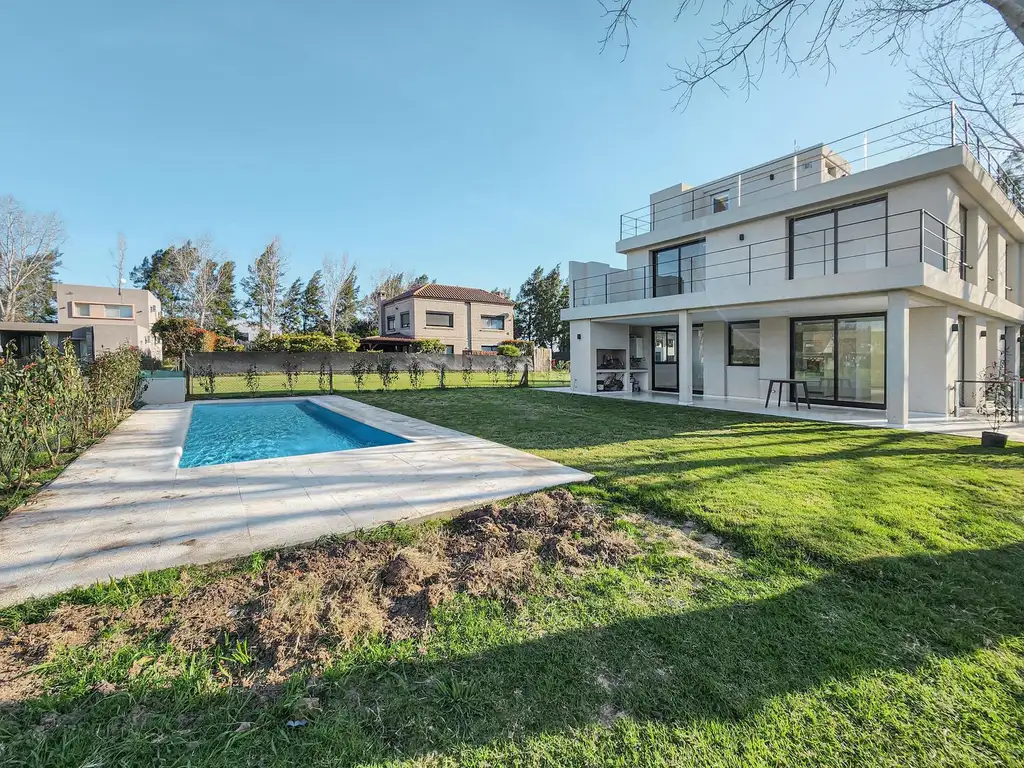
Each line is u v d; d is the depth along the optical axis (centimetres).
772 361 1256
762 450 639
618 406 1182
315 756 158
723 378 1379
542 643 221
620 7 565
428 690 190
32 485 483
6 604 248
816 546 320
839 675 198
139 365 1320
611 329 1588
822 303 995
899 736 167
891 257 968
